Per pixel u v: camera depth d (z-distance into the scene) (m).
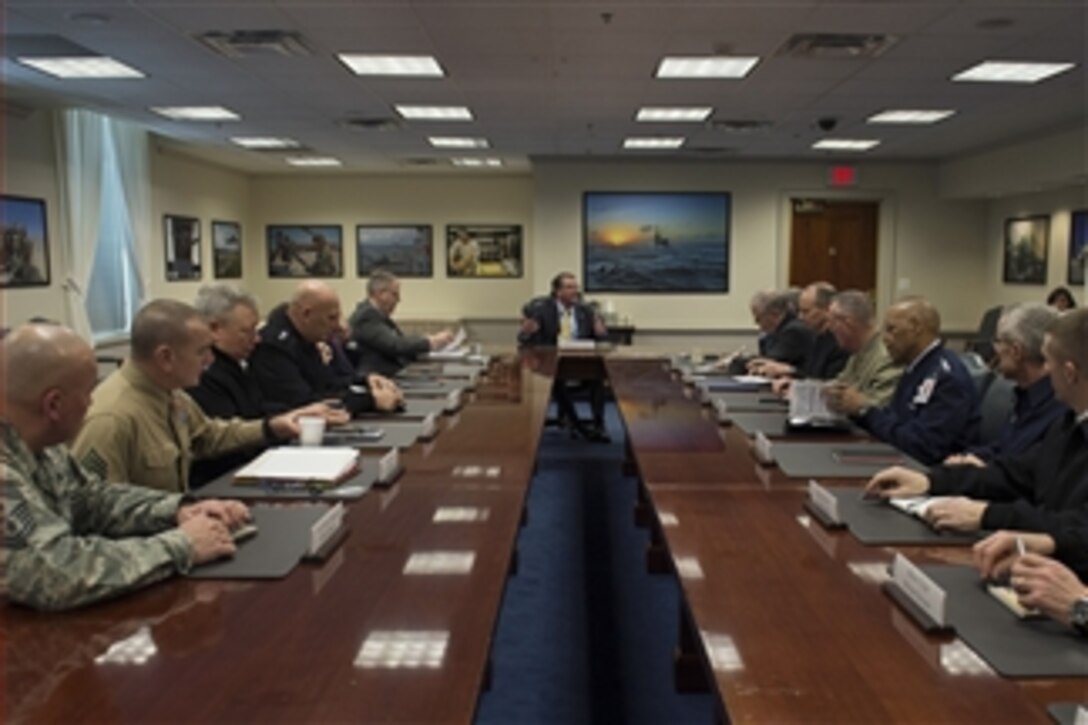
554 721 2.35
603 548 3.81
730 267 9.40
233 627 1.23
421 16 4.25
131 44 4.74
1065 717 0.97
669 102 6.33
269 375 3.11
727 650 1.17
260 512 1.78
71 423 1.40
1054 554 1.43
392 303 4.77
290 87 5.83
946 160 9.20
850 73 5.41
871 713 1.00
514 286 10.83
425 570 1.47
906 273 9.44
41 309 6.75
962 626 1.23
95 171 7.35
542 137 7.94
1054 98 6.12
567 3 4.05
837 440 2.62
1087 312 1.67
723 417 2.98
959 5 4.07
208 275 9.77
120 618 1.26
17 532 1.29
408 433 2.66
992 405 3.08
